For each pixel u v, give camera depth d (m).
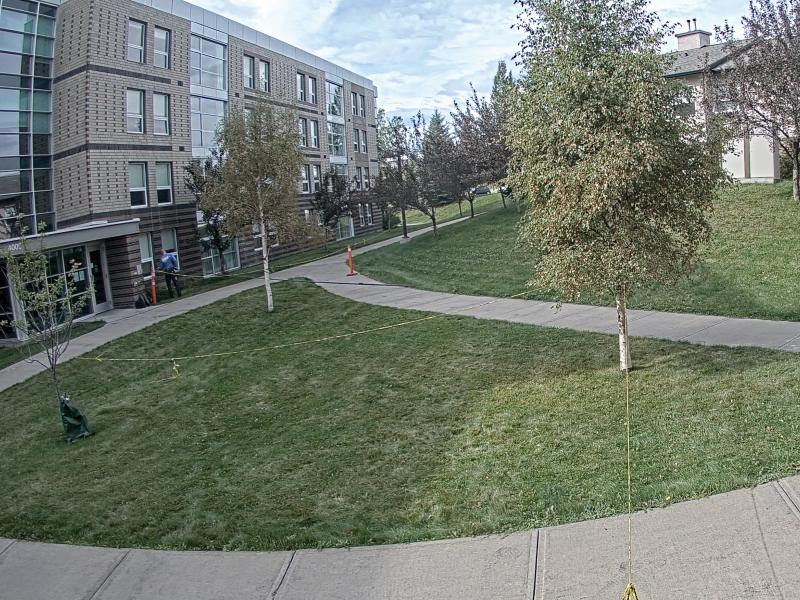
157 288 25.42
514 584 5.57
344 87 44.50
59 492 8.85
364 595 5.71
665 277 10.26
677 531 5.95
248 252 32.34
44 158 23.77
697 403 9.00
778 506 6.06
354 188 42.25
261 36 34.16
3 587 6.51
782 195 20.92
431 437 9.45
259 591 5.98
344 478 8.43
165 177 26.70
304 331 16.72
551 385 10.79
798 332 11.86
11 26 22.53
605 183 9.06
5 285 18.48
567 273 10.12
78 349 16.64
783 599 4.91
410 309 17.56
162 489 8.65
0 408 12.88
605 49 9.95
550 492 7.08
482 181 31.42
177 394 12.88
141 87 25.31
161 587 6.24
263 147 18.61
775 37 18.66
